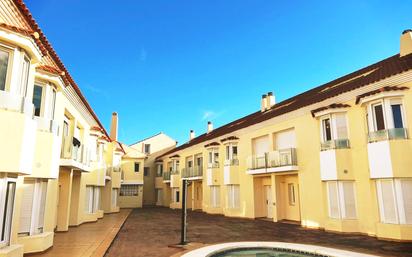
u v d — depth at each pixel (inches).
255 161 844.6
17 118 299.4
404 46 608.1
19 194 340.2
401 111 501.4
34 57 340.2
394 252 386.3
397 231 475.8
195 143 1251.8
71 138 541.0
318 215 634.2
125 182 1526.8
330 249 402.0
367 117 553.6
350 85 610.5
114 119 1336.1
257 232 598.2
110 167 1129.4
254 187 880.3
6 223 316.2
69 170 616.1
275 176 796.0
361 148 564.7
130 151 1588.3
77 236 540.1
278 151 756.0
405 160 483.5
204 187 1128.2
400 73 494.0
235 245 438.6
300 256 401.7
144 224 756.6
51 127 414.6
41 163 394.9
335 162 587.5
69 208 632.4
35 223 407.8
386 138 502.9
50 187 453.4
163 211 1228.5
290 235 552.4
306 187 674.2
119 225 716.0
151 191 1690.5
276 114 778.2
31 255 382.0
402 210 481.7
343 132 597.9
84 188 761.6
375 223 521.7
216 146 1059.3
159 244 471.8
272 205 851.4
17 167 292.4
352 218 572.7
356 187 571.5
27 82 332.5
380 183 520.1
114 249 433.1
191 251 399.5
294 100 915.4
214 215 1008.2
